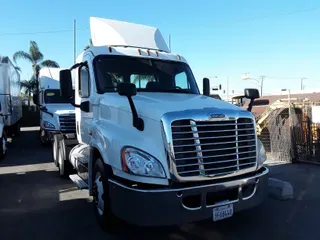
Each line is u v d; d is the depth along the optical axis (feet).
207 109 13.12
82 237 14.94
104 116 16.26
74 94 21.94
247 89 15.87
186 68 20.31
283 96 54.13
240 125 13.57
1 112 39.14
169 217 12.02
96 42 20.86
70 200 20.77
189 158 12.33
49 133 42.78
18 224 16.75
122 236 14.96
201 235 14.99
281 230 15.49
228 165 13.12
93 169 16.24
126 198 12.44
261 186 14.19
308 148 31.04
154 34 22.02
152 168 12.26
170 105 13.50
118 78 17.90
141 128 13.30
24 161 35.88
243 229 15.64
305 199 20.07
